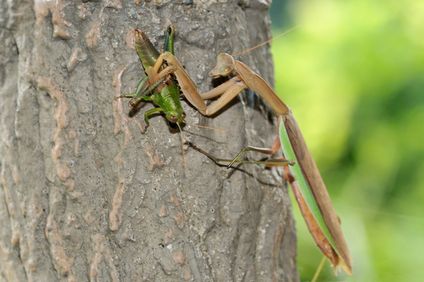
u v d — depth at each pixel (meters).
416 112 1.11
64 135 0.87
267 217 0.89
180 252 0.87
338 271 0.91
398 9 1.11
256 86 0.88
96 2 0.87
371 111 1.11
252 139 0.89
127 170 0.87
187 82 0.87
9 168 0.88
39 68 0.87
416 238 1.04
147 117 0.87
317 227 0.91
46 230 0.87
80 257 0.87
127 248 0.87
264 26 0.91
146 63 0.86
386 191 1.11
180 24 0.88
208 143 0.88
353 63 1.11
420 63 1.11
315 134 1.11
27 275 0.88
